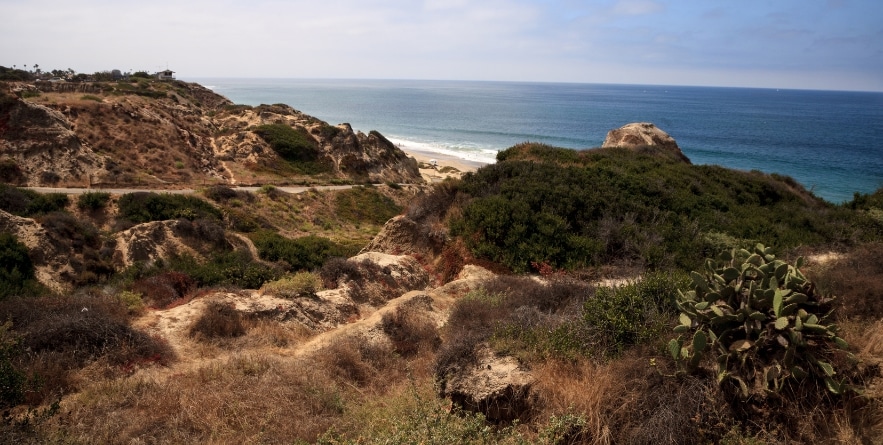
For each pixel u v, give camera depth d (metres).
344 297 11.61
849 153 75.69
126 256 21.91
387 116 146.00
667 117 144.25
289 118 59.25
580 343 6.21
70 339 7.95
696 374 5.01
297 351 8.90
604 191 16.45
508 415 5.54
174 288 13.58
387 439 4.84
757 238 14.62
